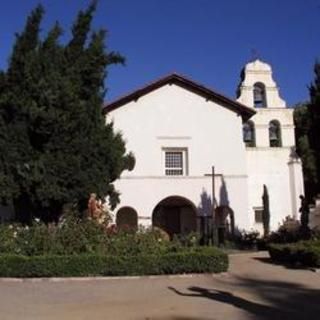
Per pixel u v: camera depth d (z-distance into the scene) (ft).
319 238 87.51
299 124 155.74
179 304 46.55
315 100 88.43
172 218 129.90
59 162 85.66
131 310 44.06
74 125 86.33
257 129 144.36
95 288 57.36
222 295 51.34
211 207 124.47
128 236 70.69
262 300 48.39
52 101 83.92
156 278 64.64
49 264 63.98
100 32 92.73
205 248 71.67
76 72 88.89
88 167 88.07
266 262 83.46
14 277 63.82
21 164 85.05
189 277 65.41
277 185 142.92
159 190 124.16
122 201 122.52
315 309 43.80
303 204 95.30
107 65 92.84
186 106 127.95
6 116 86.33
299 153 150.51
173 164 127.03
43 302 48.49
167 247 70.85
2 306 46.39
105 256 65.57
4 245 68.80
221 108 128.88
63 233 69.62
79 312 43.39
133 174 123.85
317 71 88.48
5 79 86.58
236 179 126.82
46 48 88.38
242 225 125.29
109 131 92.48
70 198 86.74
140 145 125.29
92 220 73.51
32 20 88.89
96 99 91.25
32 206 89.35
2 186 85.25
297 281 61.21
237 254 100.99
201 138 127.44
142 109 126.52
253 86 146.41
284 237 100.73
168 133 126.62
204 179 125.80
